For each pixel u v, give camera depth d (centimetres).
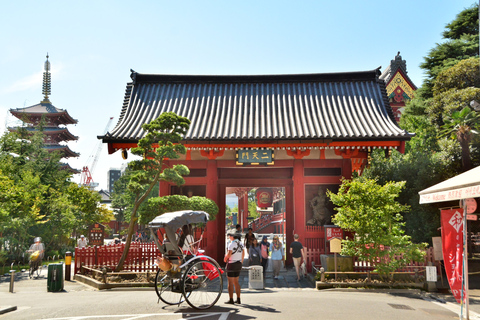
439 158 2489
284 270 2150
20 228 2891
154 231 1031
